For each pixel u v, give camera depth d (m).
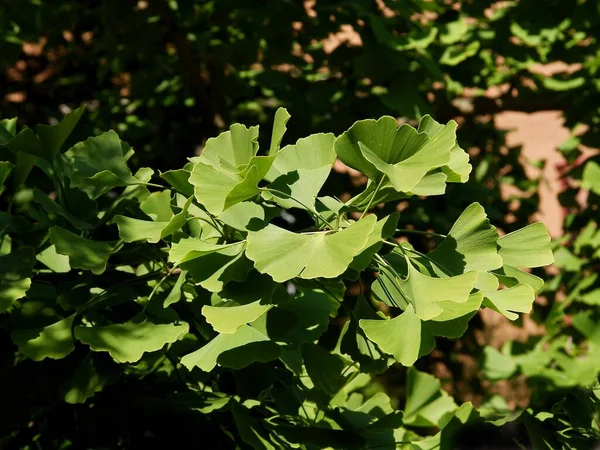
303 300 0.76
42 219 0.83
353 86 1.92
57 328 0.72
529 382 1.80
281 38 1.98
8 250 0.83
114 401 0.78
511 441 0.79
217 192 0.68
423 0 1.89
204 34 2.04
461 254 0.69
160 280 0.78
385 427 0.80
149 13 2.04
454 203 1.99
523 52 2.02
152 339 0.70
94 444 0.79
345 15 1.86
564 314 1.98
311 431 0.77
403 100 1.74
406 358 0.65
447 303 0.65
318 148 0.73
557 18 1.95
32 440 0.82
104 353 0.74
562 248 2.07
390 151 0.67
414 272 0.67
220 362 0.69
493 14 2.04
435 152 0.66
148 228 0.74
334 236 0.65
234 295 0.68
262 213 0.70
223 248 0.69
